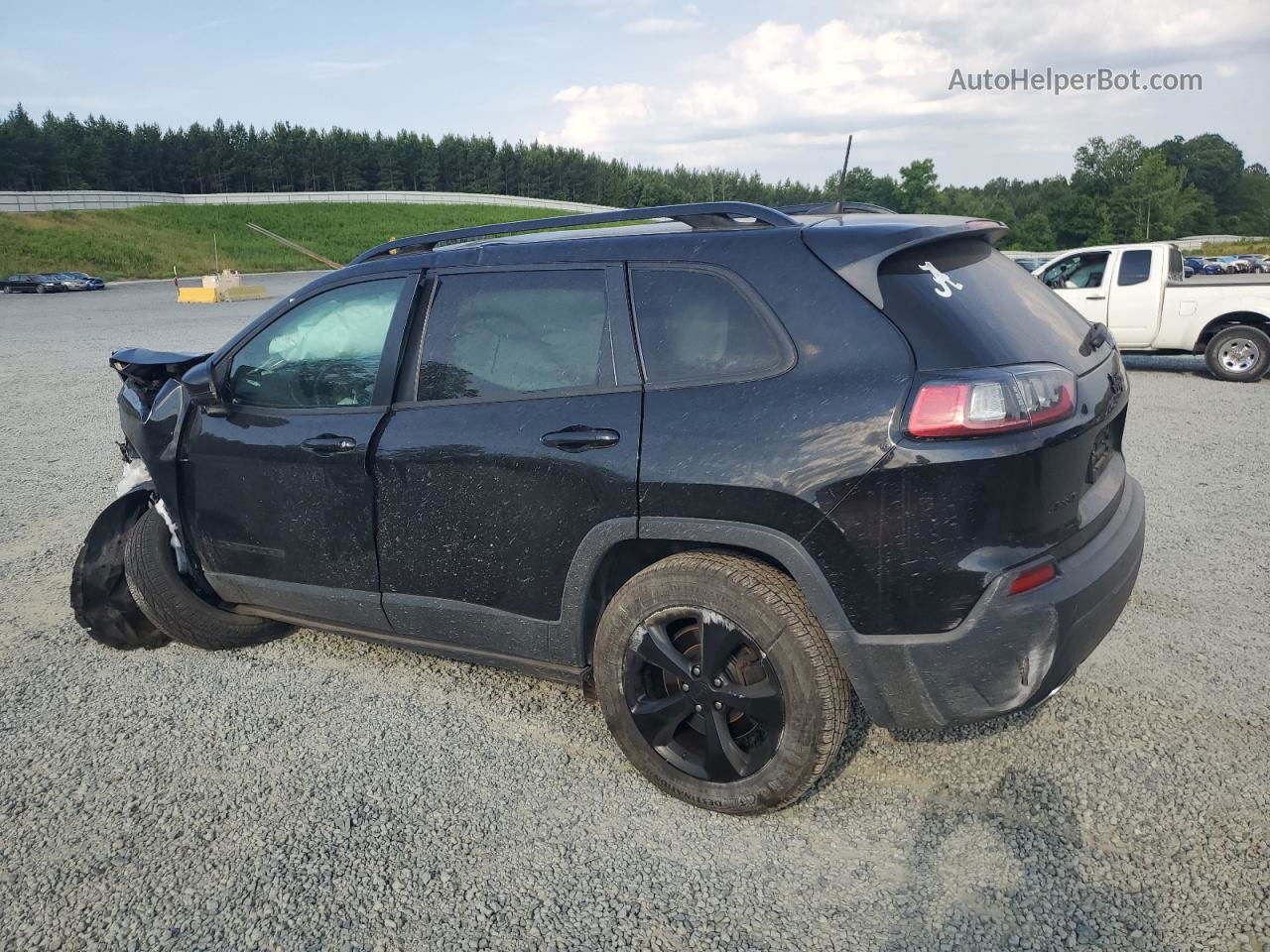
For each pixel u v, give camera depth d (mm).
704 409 2543
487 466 2879
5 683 3721
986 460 2252
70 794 2949
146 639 4012
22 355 16062
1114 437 3033
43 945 2318
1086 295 11812
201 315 26312
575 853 2592
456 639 3170
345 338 3275
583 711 3367
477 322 3006
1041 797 2736
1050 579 2354
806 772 2541
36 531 5793
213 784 2977
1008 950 2176
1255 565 4609
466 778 2967
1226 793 2707
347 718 3371
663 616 2676
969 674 2346
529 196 142750
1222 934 2182
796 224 2666
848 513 2342
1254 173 156000
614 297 2764
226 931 2338
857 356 2393
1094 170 116125
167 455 3662
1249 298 10805
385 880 2508
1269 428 8094
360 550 3242
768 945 2229
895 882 2424
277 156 130750
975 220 2859
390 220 92438
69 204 77688
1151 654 3635
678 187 147500
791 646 2473
